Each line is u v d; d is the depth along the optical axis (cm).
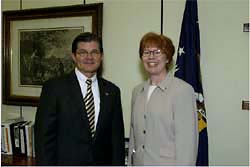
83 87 181
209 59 212
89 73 180
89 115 177
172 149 164
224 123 210
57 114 173
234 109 207
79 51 177
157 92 173
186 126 161
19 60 271
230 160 209
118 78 238
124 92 237
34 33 263
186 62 205
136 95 189
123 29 236
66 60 252
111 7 238
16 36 271
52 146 173
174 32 221
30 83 267
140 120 177
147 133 171
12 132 254
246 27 202
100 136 179
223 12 208
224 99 209
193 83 203
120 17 236
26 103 266
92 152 176
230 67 207
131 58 234
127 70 235
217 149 212
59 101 173
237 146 208
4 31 273
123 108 237
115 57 238
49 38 258
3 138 256
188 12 207
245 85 204
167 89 169
